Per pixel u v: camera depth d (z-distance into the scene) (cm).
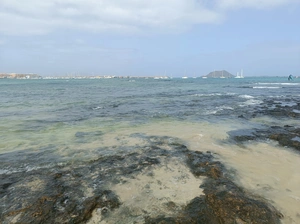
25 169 645
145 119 1459
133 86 6209
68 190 521
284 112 1709
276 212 448
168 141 934
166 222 407
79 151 803
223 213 436
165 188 536
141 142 920
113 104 2198
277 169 668
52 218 422
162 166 667
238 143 932
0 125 1217
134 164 681
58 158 733
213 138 995
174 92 3981
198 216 426
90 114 1619
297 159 754
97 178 586
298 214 448
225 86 6275
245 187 551
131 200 484
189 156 749
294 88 5144
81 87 5528
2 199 479
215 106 2106
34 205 457
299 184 576
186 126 1249
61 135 1028
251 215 430
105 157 742
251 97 3011
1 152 788
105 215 435
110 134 1055
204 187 539
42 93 3525
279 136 990
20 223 407
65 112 1686
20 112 1661
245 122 1380
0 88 4803
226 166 674
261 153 809
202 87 5794
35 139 956
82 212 438
